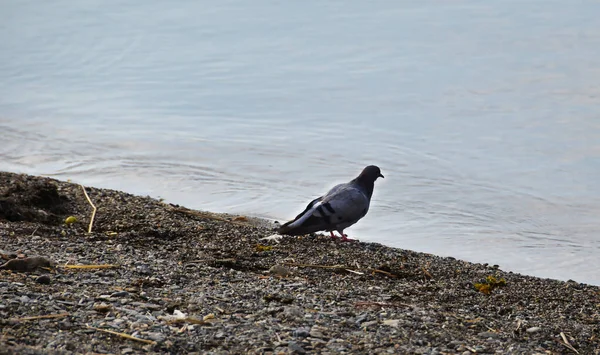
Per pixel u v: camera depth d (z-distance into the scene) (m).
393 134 23.42
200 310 8.77
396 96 27.47
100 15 39.50
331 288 10.48
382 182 19.31
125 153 21.22
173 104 26.72
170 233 12.94
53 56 33.41
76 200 14.38
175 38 35.56
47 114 25.31
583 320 10.06
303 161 20.84
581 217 17.19
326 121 24.77
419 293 10.70
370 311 9.31
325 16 37.97
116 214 13.74
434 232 16.11
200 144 22.12
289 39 34.81
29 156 20.88
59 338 7.52
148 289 9.45
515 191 18.75
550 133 23.30
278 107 26.34
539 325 9.48
